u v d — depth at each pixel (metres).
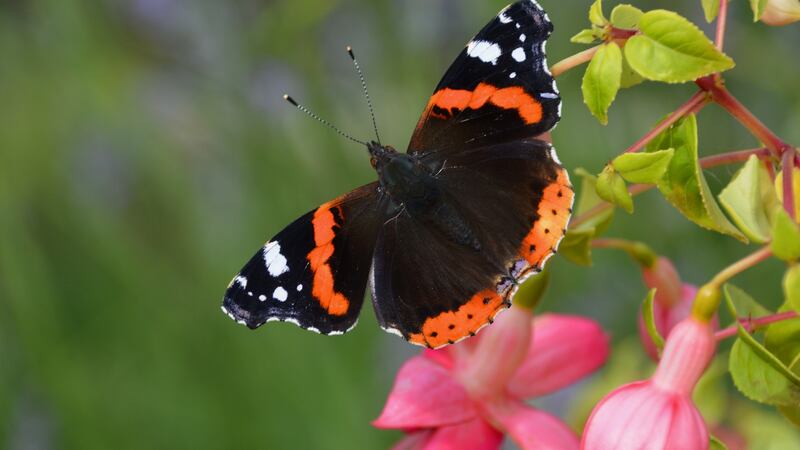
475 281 0.37
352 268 0.38
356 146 0.60
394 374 0.54
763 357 0.34
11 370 0.58
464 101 0.37
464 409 0.37
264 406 0.56
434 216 0.37
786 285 0.33
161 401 0.58
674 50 0.33
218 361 0.58
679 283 0.38
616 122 0.55
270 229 0.60
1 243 0.60
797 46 0.50
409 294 0.37
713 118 0.52
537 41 0.36
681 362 0.35
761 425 0.41
